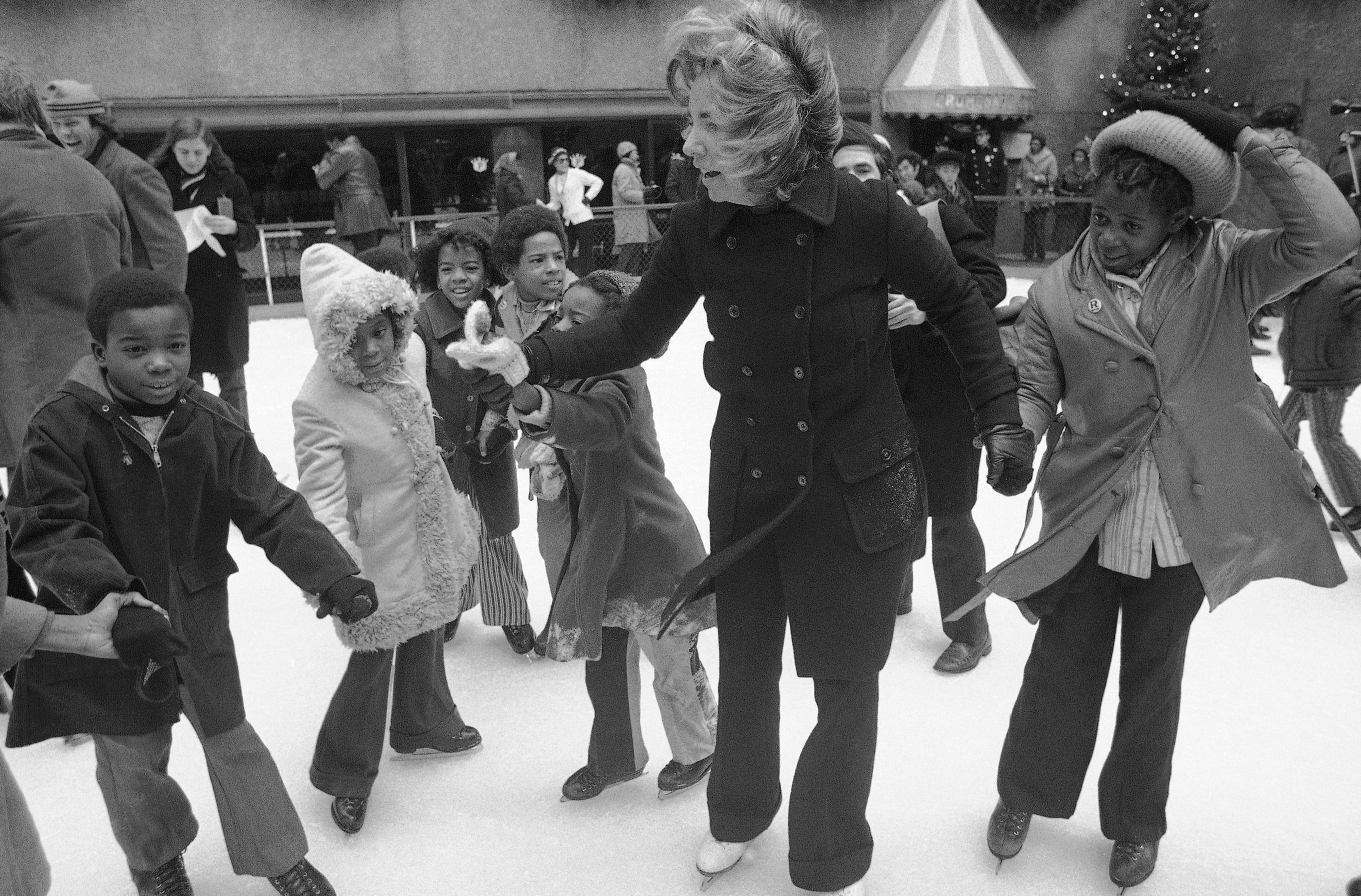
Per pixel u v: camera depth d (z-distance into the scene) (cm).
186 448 219
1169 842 259
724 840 247
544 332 223
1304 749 298
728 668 240
